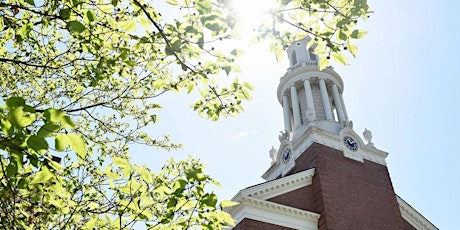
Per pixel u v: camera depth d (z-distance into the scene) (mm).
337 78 40906
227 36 5305
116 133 7988
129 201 5406
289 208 26672
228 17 5133
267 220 25766
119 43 6434
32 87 7965
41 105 7793
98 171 6816
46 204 5715
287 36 6020
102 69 6688
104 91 7672
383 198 31062
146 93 7621
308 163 31531
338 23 5625
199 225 5613
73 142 3365
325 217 27078
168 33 5262
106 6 5715
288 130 38031
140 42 5922
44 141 3293
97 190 6641
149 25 5406
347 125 35031
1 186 4633
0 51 6734
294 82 39938
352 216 28156
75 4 4961
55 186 5352
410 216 33719
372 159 33750
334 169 30609
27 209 5520
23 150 3666
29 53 7434
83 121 7930
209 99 7164
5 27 5836
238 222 25562
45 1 5469
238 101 7176
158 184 5914
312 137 32438
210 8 4977
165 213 5645
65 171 6637
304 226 26922
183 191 5227
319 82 39438
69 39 7230
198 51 5508
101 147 7746
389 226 29328
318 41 5855
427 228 34062
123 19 5895
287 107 39938
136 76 7410
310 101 36312
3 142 3564
